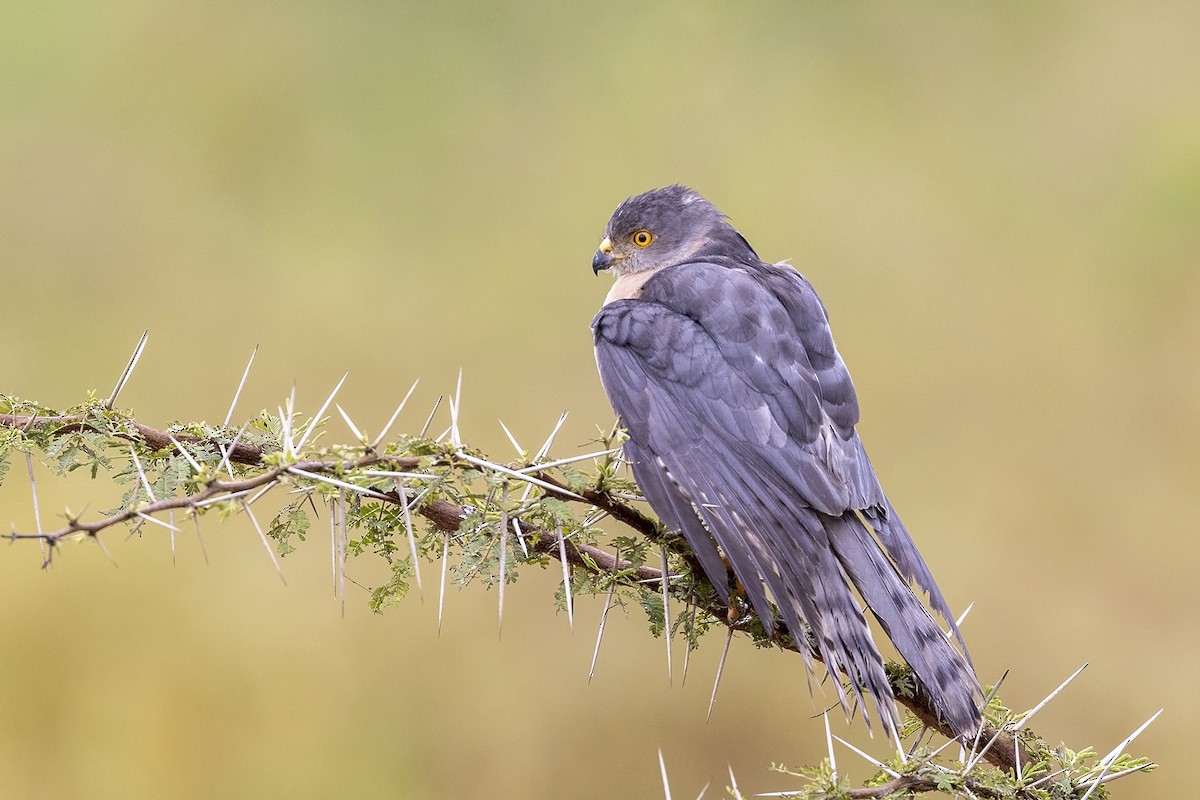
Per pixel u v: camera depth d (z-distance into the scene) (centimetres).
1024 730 544
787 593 580
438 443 519
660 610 562
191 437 543
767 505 624
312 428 523
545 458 538
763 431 643
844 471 646
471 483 523
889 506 649
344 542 483
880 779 490
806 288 711
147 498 523
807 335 686
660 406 662
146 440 538
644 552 561
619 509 566
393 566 548
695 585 588
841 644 564
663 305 700
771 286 699
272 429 553
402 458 509
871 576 598
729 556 586
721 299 684
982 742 529
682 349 668
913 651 561
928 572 626
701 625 588
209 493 455
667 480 638
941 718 565
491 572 535
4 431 524
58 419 530
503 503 527
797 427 648
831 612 576
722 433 648
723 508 623
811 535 612
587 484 534
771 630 556
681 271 715
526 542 544
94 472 530
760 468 636
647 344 675
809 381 661
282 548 525
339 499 486
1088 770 527
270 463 484
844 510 622
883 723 532
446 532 554
